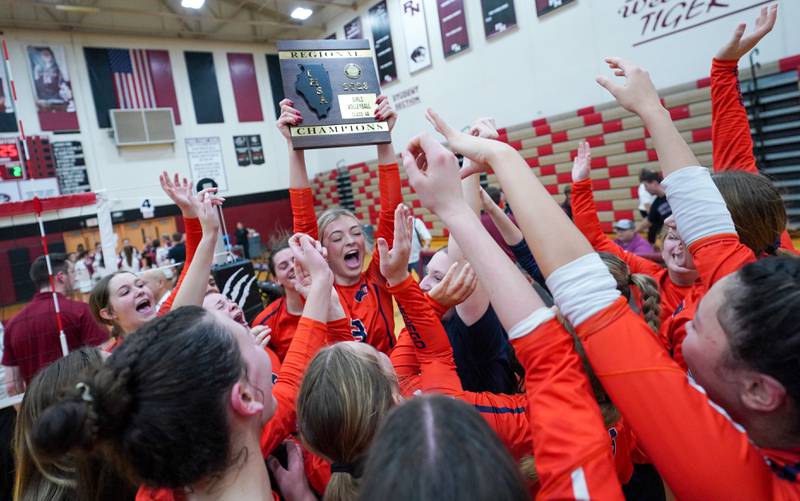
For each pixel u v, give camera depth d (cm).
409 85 938
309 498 103
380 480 45
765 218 112
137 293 205
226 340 77
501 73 773
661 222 459
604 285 58
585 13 649
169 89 1080
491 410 98
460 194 67
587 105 674
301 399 87
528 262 179
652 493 122
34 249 318
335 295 133
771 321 53
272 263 208
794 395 52
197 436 69
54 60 948
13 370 250
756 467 50
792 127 493
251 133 1193
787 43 488
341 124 169
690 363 64
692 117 561
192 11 1051
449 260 152
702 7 536
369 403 83
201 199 141
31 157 916
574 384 58
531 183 63
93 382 69
